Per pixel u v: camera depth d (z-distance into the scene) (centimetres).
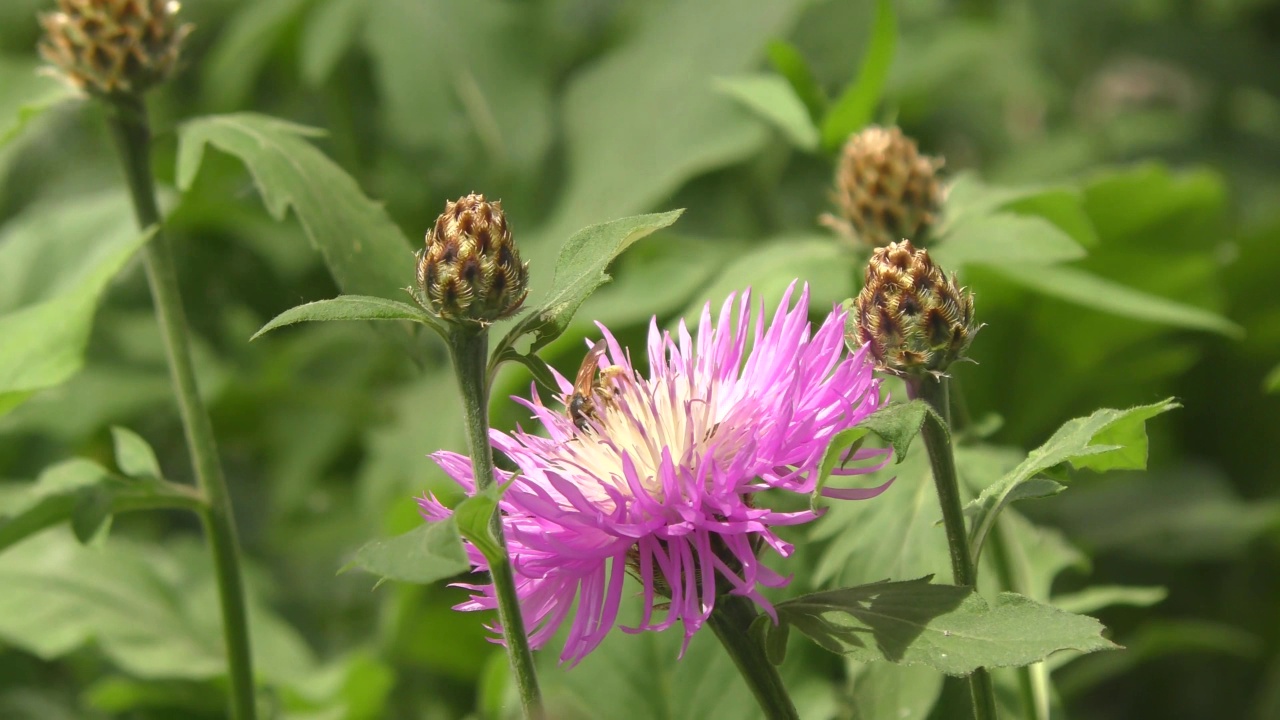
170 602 111
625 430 76
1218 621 135
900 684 82
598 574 74
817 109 90
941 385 74
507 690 91
